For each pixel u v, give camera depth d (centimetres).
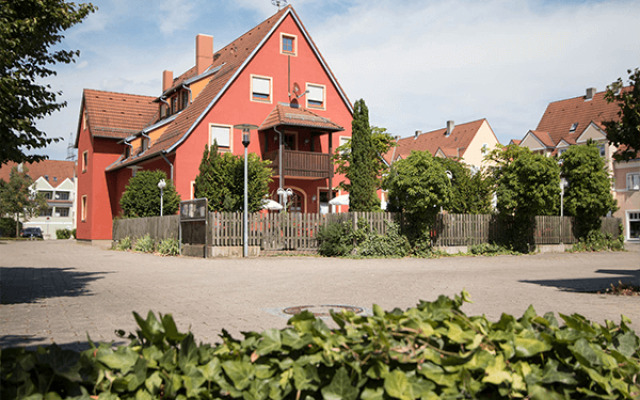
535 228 2641
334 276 1320
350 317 242
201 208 2008
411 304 855
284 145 3080
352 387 199
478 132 6303
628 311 810
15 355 210
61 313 766
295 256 2048
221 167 2286
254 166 2308
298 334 228
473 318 243
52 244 3925
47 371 204
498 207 2473
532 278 1345
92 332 627
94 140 3603
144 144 3359
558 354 228
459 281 1232
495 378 205
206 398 217
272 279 1248
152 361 219
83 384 214
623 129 1007
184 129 2931
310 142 3181
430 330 220
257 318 718
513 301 911
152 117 3925
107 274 1384
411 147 7294
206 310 789
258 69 3084
